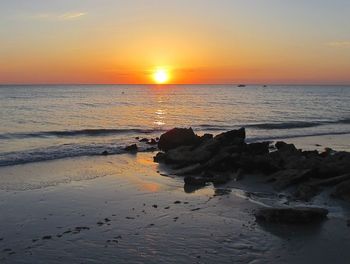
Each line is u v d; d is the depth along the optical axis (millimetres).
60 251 11234
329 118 54688
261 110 67812
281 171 20125
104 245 11633
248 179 20125
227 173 21094
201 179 19250
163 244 11719
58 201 15859
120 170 21922
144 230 12812
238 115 57969
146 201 16109
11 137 33562
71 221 13625
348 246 11750
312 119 53062
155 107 74375
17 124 43000
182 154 23891
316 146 31406
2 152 26078
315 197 16750
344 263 10695
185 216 14227
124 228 12984
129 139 33625
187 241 11945
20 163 23016
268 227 13141
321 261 10766
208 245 11664
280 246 11641
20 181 18859
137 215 14305
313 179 19203
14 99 95250
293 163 20984
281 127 44375
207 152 23547
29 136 34312
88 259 10758
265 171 21016
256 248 11484
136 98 113438
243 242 11891
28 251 11234
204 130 41406
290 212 13531
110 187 18188
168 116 55812
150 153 27516
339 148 30484
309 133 39438
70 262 10578
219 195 17188
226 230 12844
